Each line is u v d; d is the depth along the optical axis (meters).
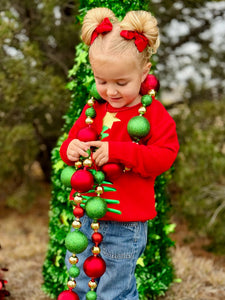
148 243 2.51
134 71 1.38
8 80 3.87
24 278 3.11
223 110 4.02
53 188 2.57
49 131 5.00
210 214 3.82
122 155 1.39
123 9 2.13
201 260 3.48
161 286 2.58
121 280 1.57
